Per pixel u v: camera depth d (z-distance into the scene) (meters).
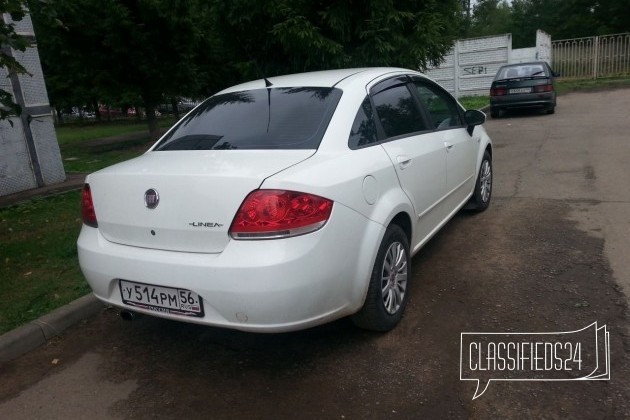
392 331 3.46
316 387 2.95
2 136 7.96
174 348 3.49
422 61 7.95
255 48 8.10
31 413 2.92
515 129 12.24
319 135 3.19
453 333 3.38
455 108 5.17
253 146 3.22
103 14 11.91
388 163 3.43
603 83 22.05
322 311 2.86
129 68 13.30
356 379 2.99
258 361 3.25
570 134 10.72
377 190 3.25
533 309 3.58
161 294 2.91
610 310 3.49
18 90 8.12
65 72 14.06
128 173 3.04
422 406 2.72
